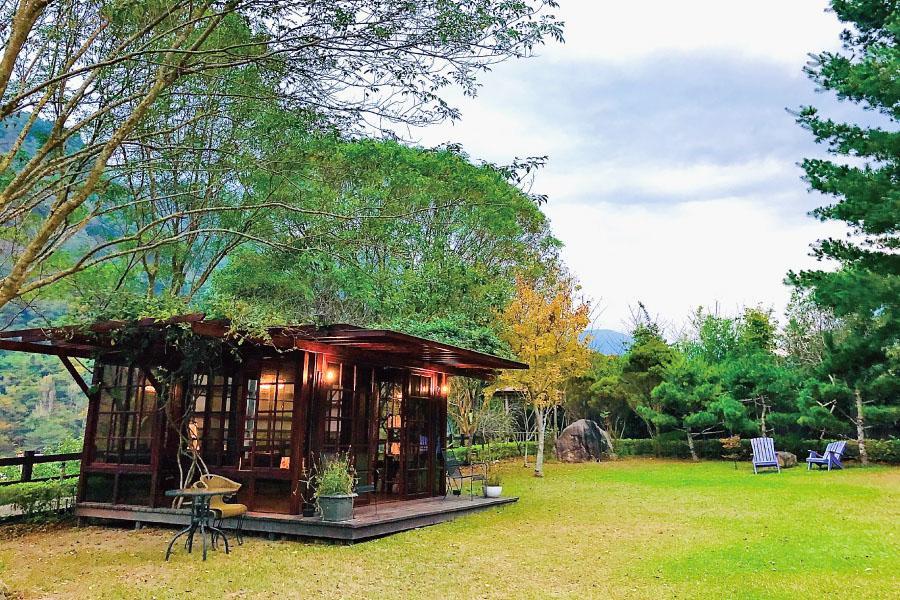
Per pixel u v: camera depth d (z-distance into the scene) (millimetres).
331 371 9125
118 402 9281
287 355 8758
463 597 5383
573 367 17281
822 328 23828
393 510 9164
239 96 5676
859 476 15406
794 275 9508
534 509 10469
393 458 10531
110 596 5406
